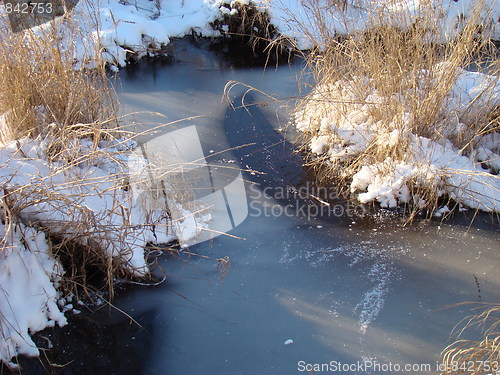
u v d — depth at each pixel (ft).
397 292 12.09
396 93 16.14
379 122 16.03
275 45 24.91
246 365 10.41
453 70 15.40
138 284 12.23
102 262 12.19
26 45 14.80
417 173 14.61
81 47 20.93
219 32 26.32
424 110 15.56
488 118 15.85
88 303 11.69
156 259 12.66
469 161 15.30
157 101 20.38
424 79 16.15
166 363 10.46
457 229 14.01
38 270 11.10
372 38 16.61
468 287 12.22
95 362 10.48
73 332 11.05
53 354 10.59
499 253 13.19
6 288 10.71
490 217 14.33
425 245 13.48
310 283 12.34
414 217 14.46
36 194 11.51
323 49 18.31
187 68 23.59
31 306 10.84
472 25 16.16
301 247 13.42
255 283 12.32
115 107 17.16
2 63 14.25
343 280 12.42
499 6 22.00
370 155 15.61
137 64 23.77
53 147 13.69
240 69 23.53
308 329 11.16
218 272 12.61
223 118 19.17
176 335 11.05
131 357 10.59
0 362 10.16
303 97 18.21
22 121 13.88
